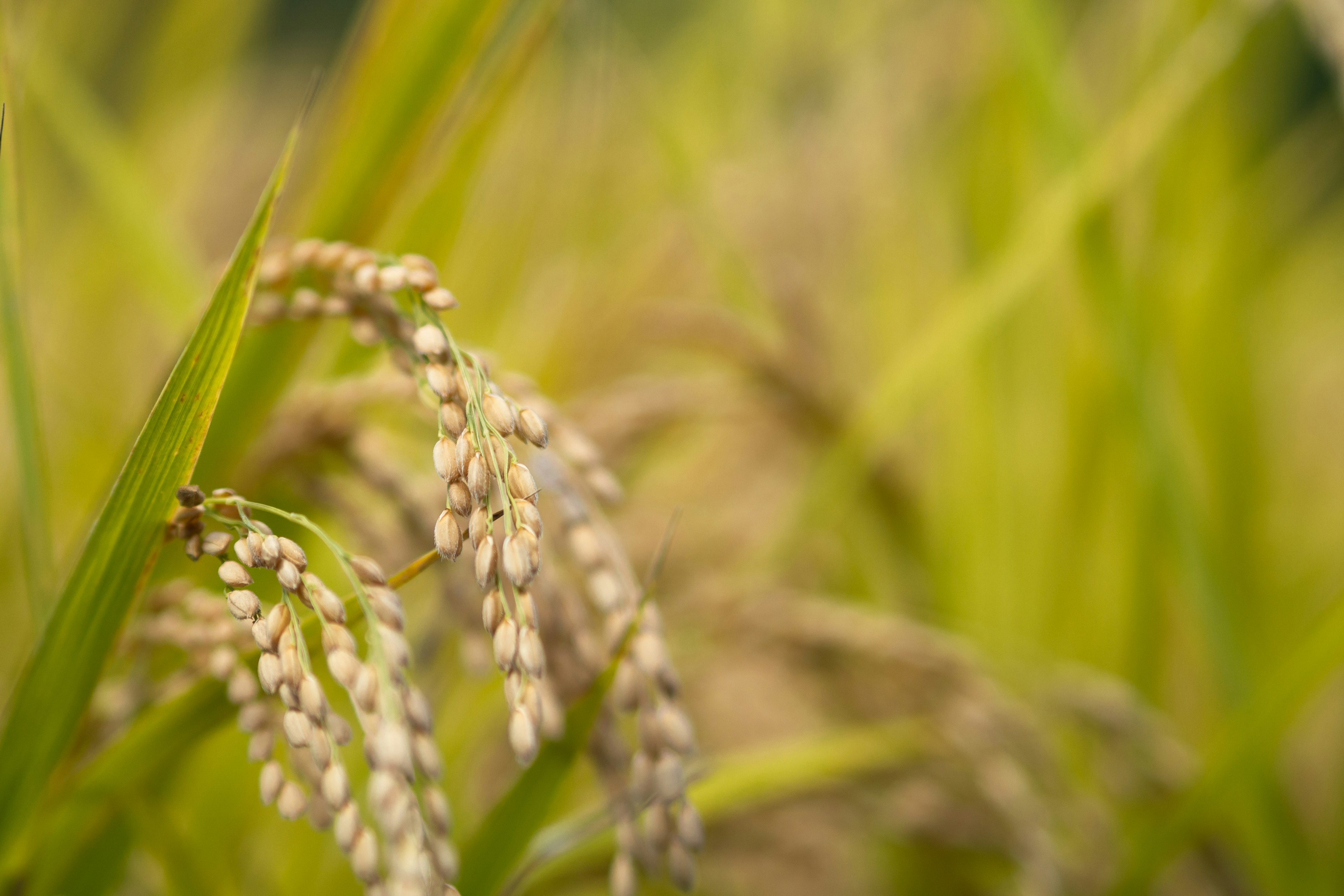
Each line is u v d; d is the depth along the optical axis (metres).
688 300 1.11
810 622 0.66
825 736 0.73
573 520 0.45
